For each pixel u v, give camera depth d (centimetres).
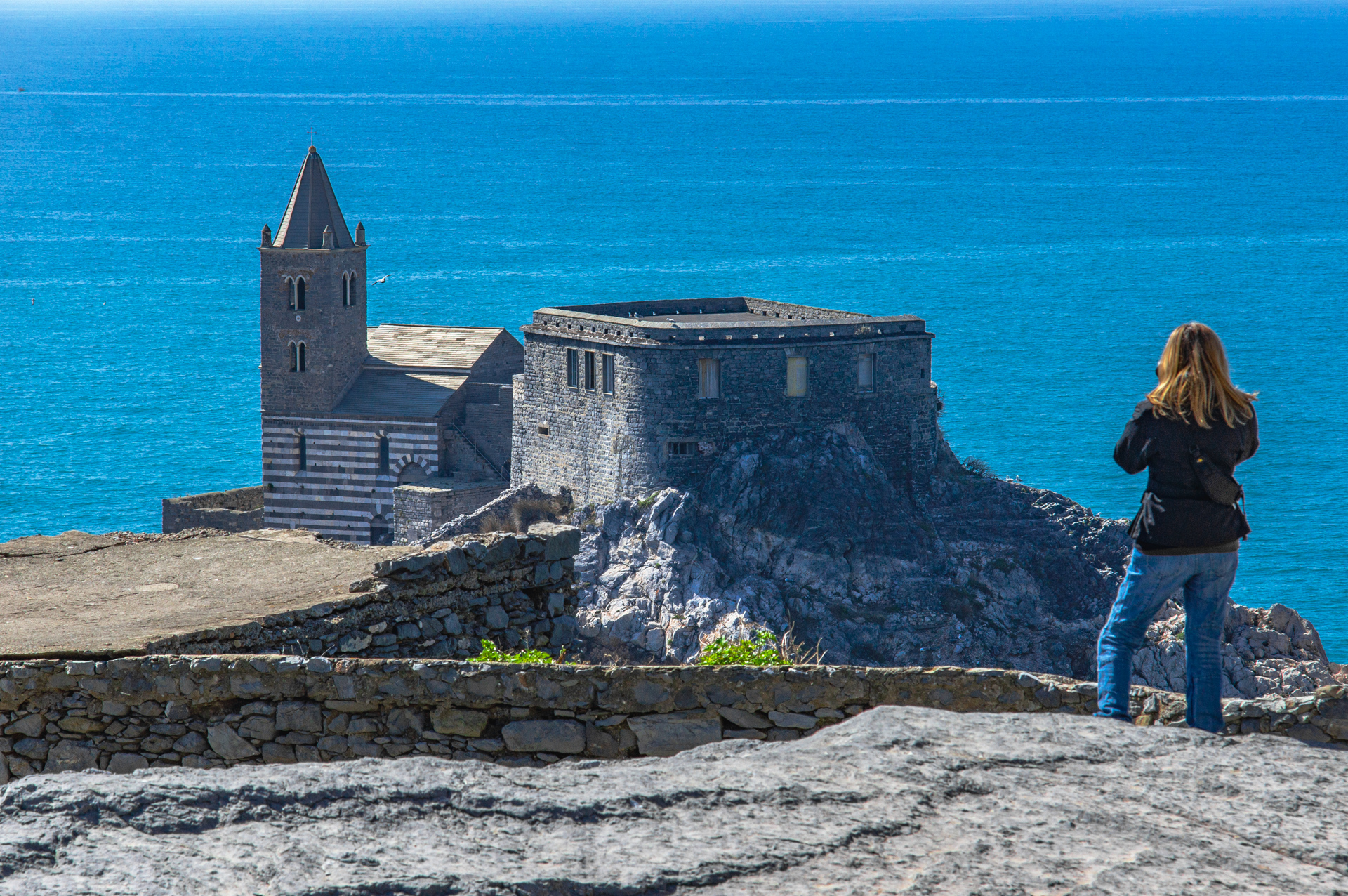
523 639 2936
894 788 1338
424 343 19538
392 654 2711
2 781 2216
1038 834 1257
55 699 2202
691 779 1352
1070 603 16150
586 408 16150
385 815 1277
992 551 16075
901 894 1158
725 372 15550
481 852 1219
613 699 2019
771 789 1334
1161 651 13588
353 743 2095
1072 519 17075
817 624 14938
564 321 16350
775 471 15475
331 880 1163
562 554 2997
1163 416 1706
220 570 2902
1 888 1145
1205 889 1173
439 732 2058
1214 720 1761
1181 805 1327
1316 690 1802
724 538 15412
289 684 2116
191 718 2156
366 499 18125
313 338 18000
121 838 1232
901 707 1547
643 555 15300
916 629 15200
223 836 1241
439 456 17862
